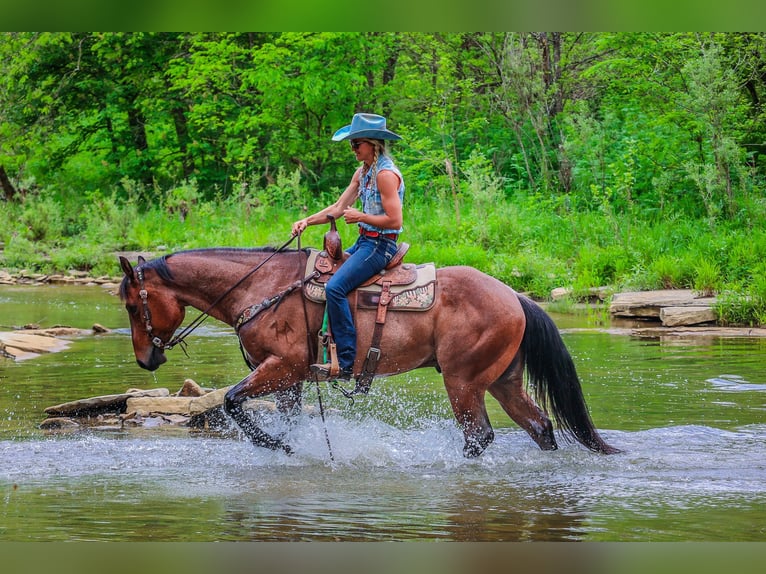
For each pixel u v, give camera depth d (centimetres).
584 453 753
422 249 2022
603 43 2544
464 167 2708
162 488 666
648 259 1814
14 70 3325
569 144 2445
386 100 3069
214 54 3120
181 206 2766
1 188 3444
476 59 3003
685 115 2228
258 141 3197
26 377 1091
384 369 727
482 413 736
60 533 563
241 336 743
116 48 3291
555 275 1838
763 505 616
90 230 2606
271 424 791
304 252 750
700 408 901
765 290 1443
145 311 756
